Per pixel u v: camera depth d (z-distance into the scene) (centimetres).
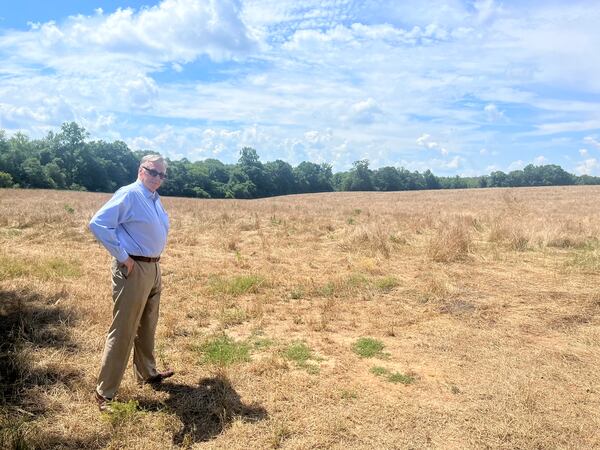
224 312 557
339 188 11825
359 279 736
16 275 667
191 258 910
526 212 2108
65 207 1753
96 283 654
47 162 8588
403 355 441
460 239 991
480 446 295
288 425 312
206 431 306
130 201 319
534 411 337
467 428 314
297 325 526
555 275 779
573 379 391
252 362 412
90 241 1076
